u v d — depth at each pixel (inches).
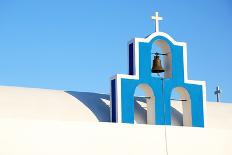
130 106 1174.3
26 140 1029.2
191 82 1253.7
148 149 1132.5
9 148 1015.0
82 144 1072.8
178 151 1163.3
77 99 1247.5
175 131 1170.6
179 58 1251.2
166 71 1256.2
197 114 1245.1
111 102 1194.0
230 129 1234.6
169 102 1216.2
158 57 1246.3
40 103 1178.6
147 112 1230.3
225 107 1430.9
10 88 1240.2
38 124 1043.9
